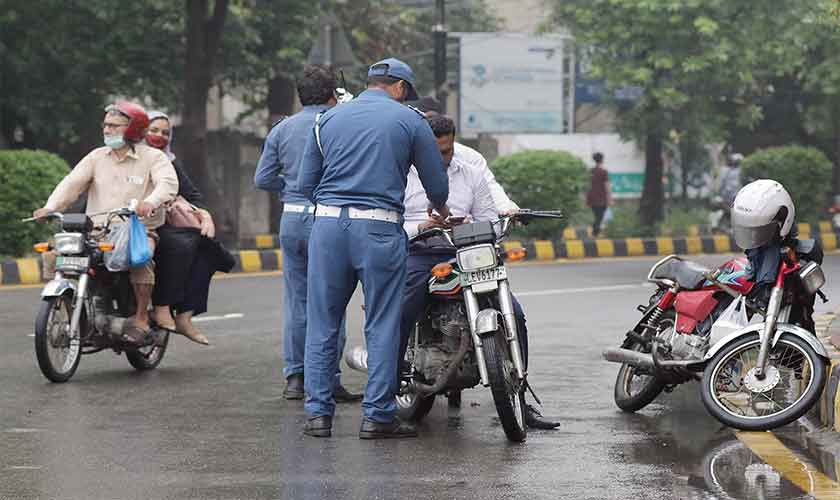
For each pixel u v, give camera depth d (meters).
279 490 8.27
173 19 34.72
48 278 12.97
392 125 9.74
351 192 9.73
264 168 11.57
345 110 9.84
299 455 9.34
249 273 26.44
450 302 10.05
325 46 25.91
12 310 18.58
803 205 38.41
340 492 8.22
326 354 10.01
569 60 56.72
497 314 9.63
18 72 32.94
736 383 10.34
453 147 10.67
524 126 56.34
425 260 10.23
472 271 9.77
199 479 8.59
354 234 9.71
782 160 38.22
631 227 35.81
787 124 45.94
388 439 9.94
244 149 39.94
